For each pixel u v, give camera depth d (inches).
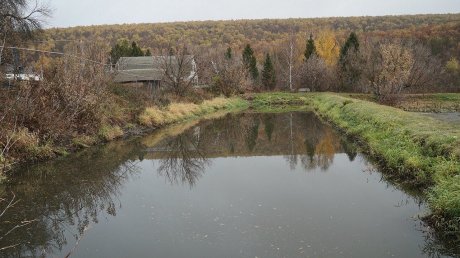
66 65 677.9
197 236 303.4
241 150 671.8
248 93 1934.1
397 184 412.2
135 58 1739.7
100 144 703.7
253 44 4042.8
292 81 2281.0
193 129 928.9
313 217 335.0
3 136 518.0
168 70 1285.7
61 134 626.2
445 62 2709.2
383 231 302.0
